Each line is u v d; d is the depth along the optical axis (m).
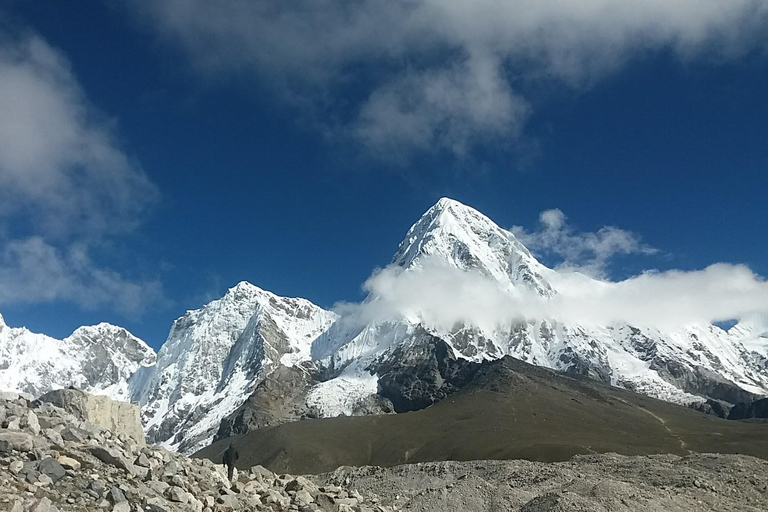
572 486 63.75
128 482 28.64
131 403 50.22
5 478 24.84
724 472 76.75
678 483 72.69
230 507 31.23
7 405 32.25
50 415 34.12
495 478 97.12
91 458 29.39
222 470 38.88
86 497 25.83
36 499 24.05
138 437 49.00
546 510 53.75
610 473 86.56
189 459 37.75
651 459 99.81
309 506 35.47
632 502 58.12
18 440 27.42
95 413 45.47
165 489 29.31
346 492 44.28
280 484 40.78
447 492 74.31
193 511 28.67
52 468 26.58
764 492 68.06
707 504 63.31
